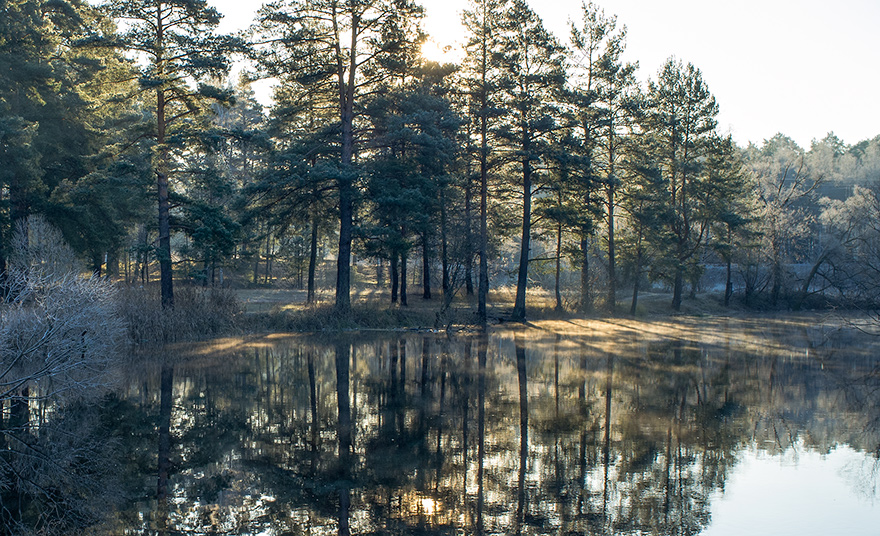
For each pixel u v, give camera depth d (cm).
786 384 1861
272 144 2888
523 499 950
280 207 3244
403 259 3619
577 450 1194
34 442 1233
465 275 3909
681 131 4534
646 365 2181
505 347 2627
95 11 2581
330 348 2531
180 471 1075
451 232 3547
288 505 927
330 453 1170
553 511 905
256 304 3738
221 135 2650
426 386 1789
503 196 3850
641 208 4088
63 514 895
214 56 2580
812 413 1499
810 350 2631
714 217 4597
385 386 1788
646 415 1462
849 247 4788
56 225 2839
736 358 2364
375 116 3222
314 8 2980
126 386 1762
